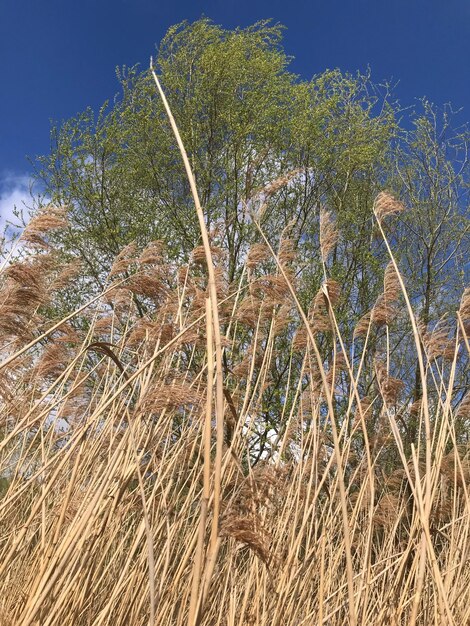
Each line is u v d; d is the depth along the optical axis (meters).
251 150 14.70
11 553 3.50
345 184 16.08
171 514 4.39
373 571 4.48
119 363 3.78
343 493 2.63
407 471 3.06
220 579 4.08
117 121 15.59
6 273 3.54
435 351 3.76
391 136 15.66
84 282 14.00
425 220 14.94
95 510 3.39
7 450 4.71
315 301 4.47
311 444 4.29
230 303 4.77
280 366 11.39
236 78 15.89
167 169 15.78
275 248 14.28
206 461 1.95
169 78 15.58
